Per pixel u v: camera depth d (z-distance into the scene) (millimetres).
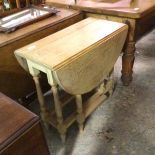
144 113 1648
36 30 1479
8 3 1734
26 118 768
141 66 2172
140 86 1913
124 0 1771
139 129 1526
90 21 1572
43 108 1457
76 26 1508
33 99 1810
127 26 1506
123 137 1481
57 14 1734
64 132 1430
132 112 1665
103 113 1675
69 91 1246
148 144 1423
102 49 1334
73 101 1792
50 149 1443
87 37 1346
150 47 2482
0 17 1623
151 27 2506
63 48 1247
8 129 732
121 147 1420
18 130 729
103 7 1676
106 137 1491
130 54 1729
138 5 1646
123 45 1599
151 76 2027
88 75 1324
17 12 1708
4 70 1390
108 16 1694
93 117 1646
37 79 1319
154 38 2660
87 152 1408
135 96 1810
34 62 1189
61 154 1407
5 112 799
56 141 1496
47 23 1567
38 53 1221
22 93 1597
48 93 1904
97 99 1664
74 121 1525
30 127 754
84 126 1577
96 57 1314
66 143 1474
